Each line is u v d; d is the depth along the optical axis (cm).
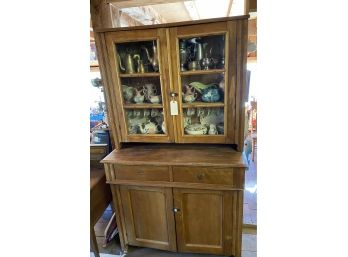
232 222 139
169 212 144
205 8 264
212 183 131
